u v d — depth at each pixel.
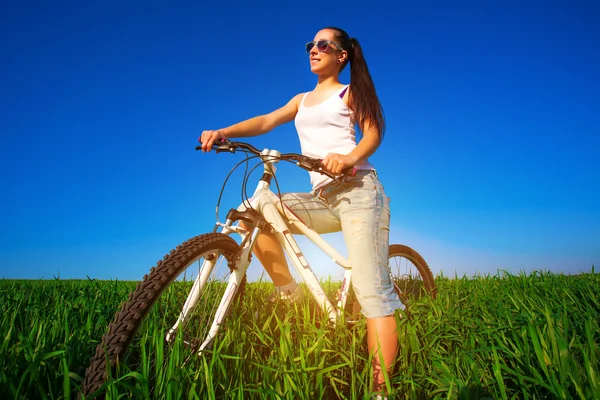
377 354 2.09
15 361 1.69
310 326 2.26
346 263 2.73
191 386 1.57
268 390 1.54
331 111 2.53
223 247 2.18
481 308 2.92
